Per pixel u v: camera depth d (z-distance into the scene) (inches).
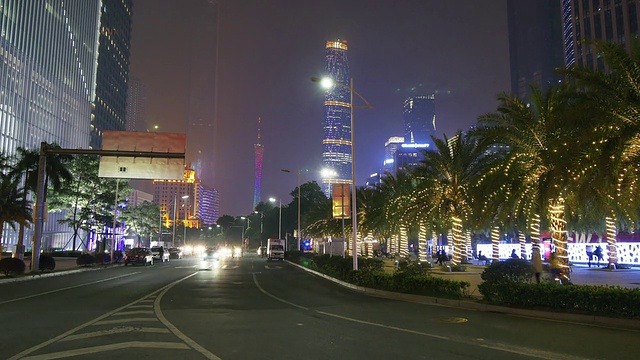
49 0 3636.8
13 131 3102.9
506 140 842.2
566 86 756.6
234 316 548.7
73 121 4060.0
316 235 2842.0
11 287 947.3
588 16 3752.5
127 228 3784.5
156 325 476.1
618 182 602.2
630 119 594.2
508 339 404.5
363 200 1991.9
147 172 1093.1
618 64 587.2
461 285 709.3
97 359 328.5
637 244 1465.3
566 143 648.4
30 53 3346.5
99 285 997.8
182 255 3316.9
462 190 1248.8
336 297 788.0
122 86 5728.3
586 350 359.6
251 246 6712.6
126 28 5910.4
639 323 466.0
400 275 827.4
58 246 3521.2
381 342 391.9
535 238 1093.1
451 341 395.5
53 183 2012.8
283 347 371.2
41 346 370.3
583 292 530.3
